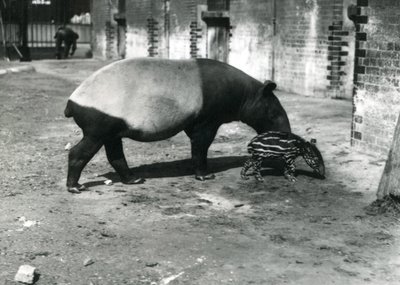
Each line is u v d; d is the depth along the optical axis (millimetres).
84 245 4957
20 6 27359
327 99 13812
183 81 6578
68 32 29828
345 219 5723
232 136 10000
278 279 4348
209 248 4926
